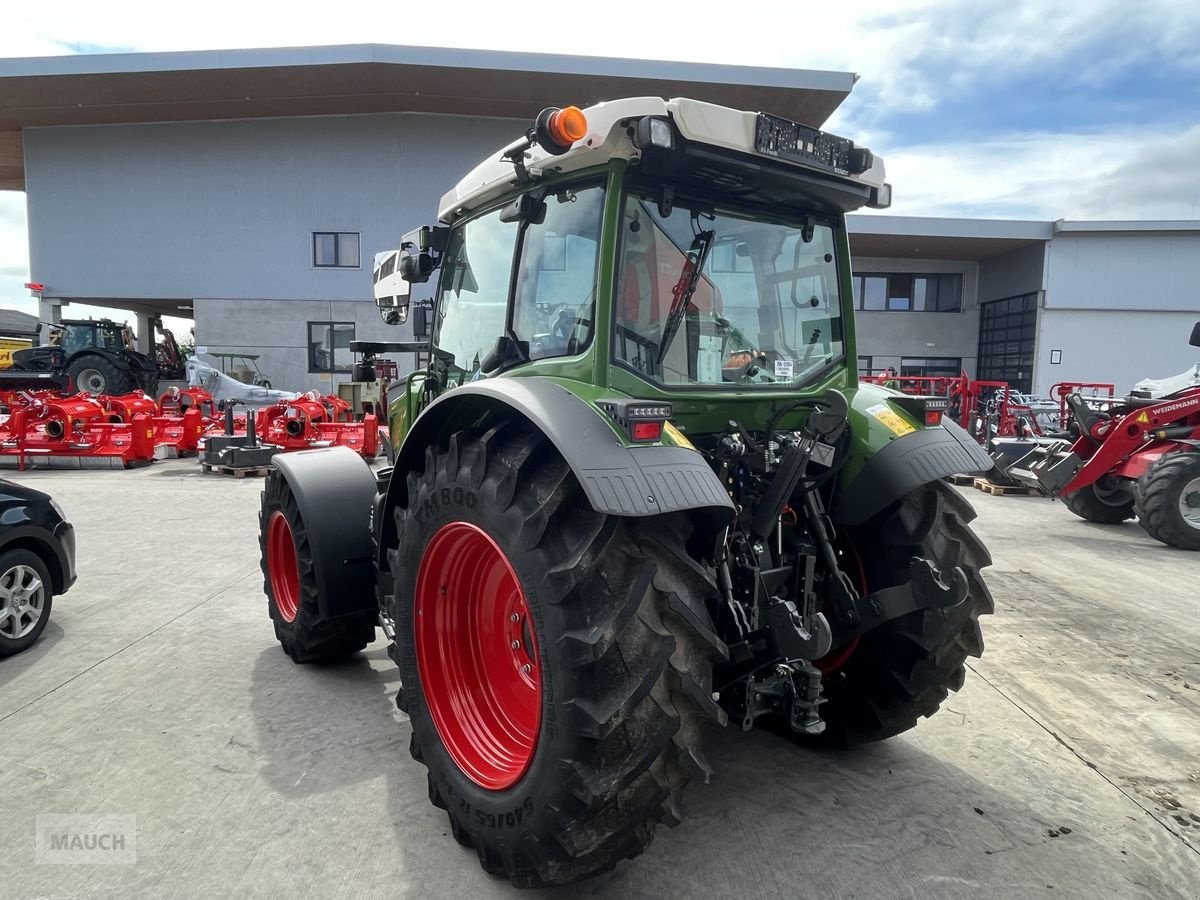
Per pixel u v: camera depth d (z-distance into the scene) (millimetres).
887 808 2764
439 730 2561
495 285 3006
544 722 2062
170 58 18359
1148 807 2795
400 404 4105
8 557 4172
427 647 2629
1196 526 6809
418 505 2555
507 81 19094
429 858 2467
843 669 3086
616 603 1987
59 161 22125
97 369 18688
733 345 2695
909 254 24234
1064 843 2572
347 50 18125
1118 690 3824
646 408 2096
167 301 24422
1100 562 6469
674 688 2016
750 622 2496
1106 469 7559
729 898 2281
